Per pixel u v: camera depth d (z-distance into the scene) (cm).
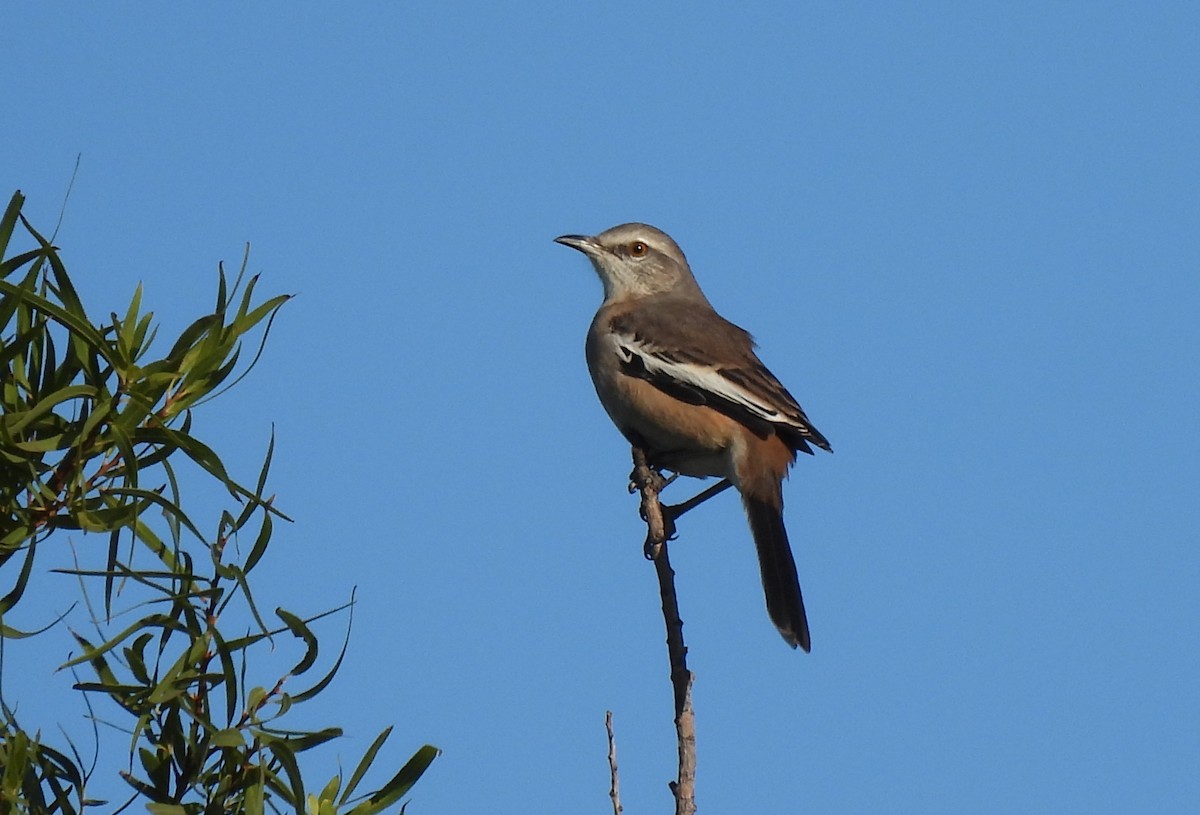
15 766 654
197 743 708
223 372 731
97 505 709
